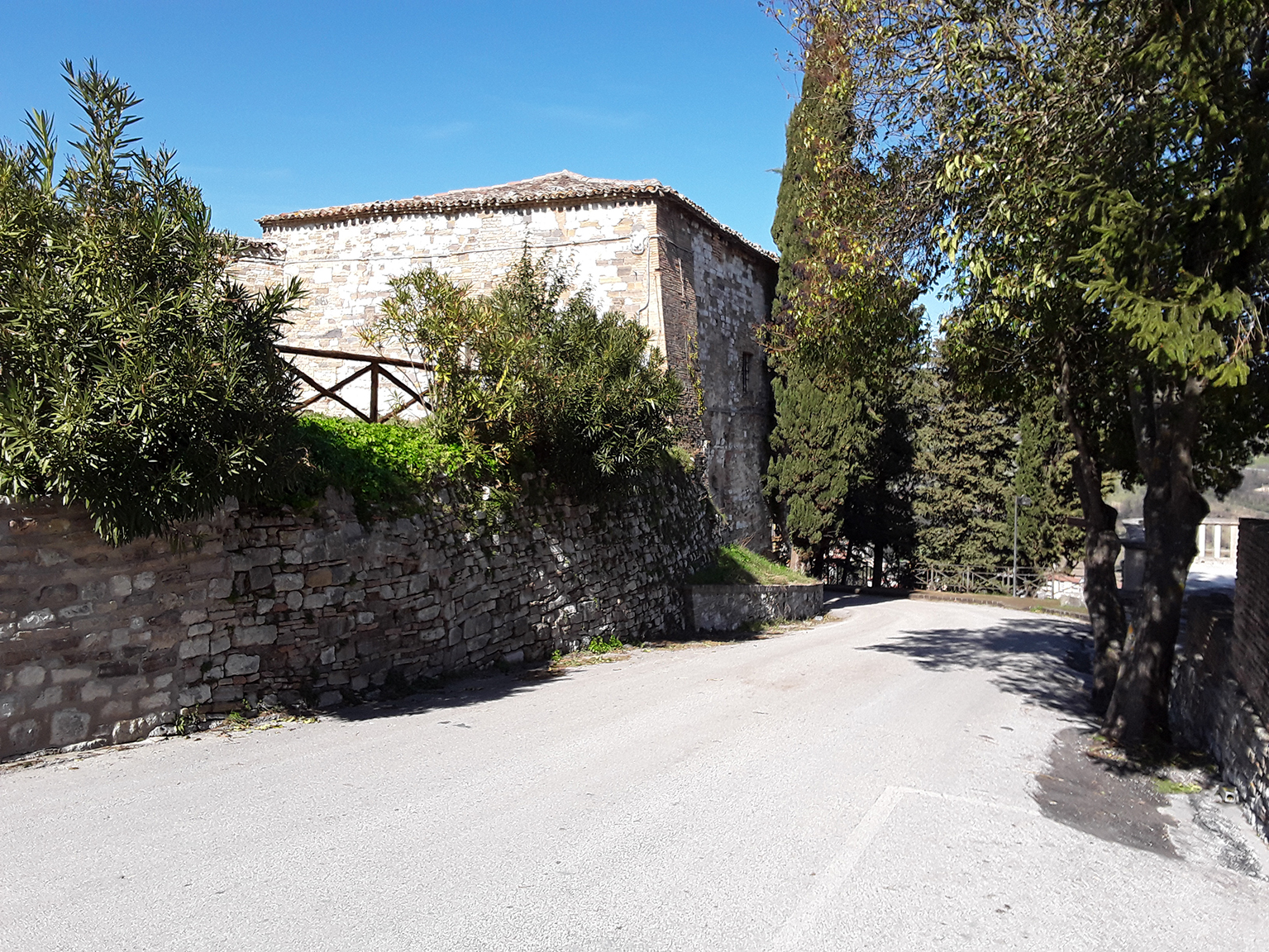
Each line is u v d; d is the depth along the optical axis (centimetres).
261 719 770
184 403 605
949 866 506
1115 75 787
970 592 3075
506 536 1173
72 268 604
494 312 1166
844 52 1018
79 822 498
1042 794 683
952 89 921
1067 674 1361
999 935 421
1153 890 501
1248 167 637
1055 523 2878
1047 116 832
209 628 745
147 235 616
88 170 621
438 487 1063
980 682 1223
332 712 822
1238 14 617
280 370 704
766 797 607
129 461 599
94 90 620
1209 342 601
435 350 1128
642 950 380
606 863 474
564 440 1250
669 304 1889
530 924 398
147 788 566
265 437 669
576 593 1339
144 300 611
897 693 1077
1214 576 2597
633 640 1509
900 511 3203
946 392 3011
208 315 640
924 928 421
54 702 636
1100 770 776
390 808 545
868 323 1138
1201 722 891
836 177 1123
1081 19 835
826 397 2434
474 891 430
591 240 1859
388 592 934
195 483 638
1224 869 551
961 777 708
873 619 2194
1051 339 1031
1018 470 2958
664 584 1658
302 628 828
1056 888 490
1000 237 897
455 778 614
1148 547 898
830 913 429
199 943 366
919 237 1062
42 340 586
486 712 850
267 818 518
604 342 1307
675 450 1894
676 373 1909
